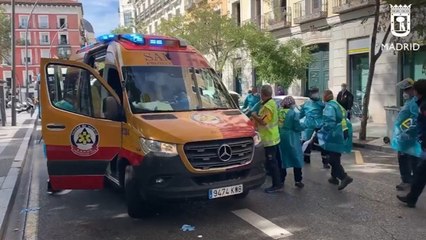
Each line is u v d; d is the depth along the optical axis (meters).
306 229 5.43
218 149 5.55
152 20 48.53
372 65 13.11
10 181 8.02
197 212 6.26
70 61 6.34
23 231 5.74
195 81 6.74
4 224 5.81
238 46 20.48
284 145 7.45
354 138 13.61
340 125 7.31
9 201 6.66
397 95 17.12
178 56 6.91
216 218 5.98
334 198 6.83
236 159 5.70
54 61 6.35
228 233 5.38
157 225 5.76
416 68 16.58
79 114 6.27
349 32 19.27
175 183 5.41
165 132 5.52
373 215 5.91
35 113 30.80
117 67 6.50
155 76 6.51
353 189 7.35
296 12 22.75
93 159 6.20
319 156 10.80
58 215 6.37
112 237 5.36
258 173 5.97
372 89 18.30
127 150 5.86
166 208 6.45
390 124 11.98
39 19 71.06
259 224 5.68
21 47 70.25
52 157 6.27
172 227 5.66
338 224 5.58
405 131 6.79
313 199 6.80
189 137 5.45
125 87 6.25
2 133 16.69
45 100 6.30
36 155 12.16
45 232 5.66
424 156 6.00
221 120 6.04
